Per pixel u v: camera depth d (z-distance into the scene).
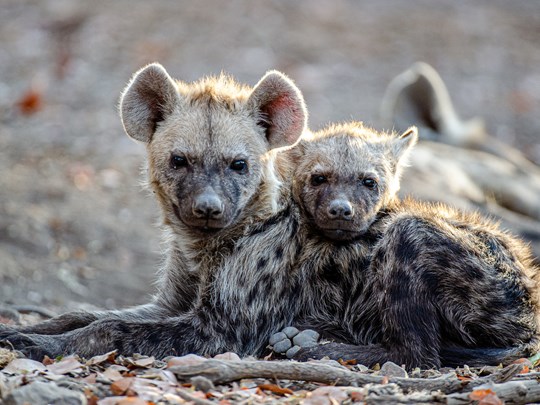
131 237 15.62
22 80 23.11
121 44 25.55
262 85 9.41
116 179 17.86
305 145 10.20
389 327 8.84
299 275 9.44
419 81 18.59
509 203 16.56
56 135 20.06
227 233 9.38
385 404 7.16
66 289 13.66
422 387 7.61
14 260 14.30
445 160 16.53
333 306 9.49
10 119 20.89
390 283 8.84
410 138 10.76
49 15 26.94
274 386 7.47
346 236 9.48
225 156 9.11
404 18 29.72
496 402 7.05
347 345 8.98
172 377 7.51
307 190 9.80
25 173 17.84
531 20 30.58
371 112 22.44
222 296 9.16
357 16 29.53
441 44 27.91
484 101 24.55
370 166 9.95
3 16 26.95
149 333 8.80
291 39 26.97
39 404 6.75
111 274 14.34
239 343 9.19
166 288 9.89
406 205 10.03
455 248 8.84
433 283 8.77
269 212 9.43
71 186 17.41
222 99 9.45
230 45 26.08
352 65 25.70
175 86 9.41
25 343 8.43
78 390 7.14
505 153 18.66
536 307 9.08
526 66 27.02
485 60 27.02
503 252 9.10
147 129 9.54
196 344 8.94
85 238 15.38
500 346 8.91
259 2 29.44
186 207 8.98
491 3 32.00
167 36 26.25
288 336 9.20
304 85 24.06
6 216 15.73
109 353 8.15
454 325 8.82
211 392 7.31
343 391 7.34
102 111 21.73
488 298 8.81
